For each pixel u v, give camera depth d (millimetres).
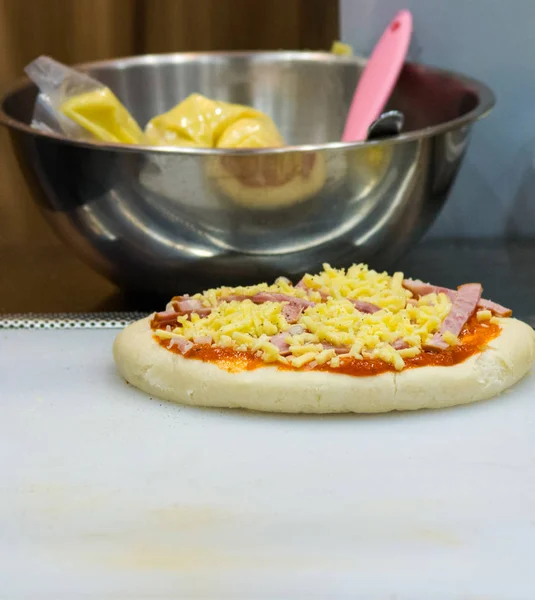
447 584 447
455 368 540
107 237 630
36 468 502
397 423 531
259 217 611
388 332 547
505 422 532
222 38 847
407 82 739
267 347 538
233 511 478
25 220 863
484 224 785
